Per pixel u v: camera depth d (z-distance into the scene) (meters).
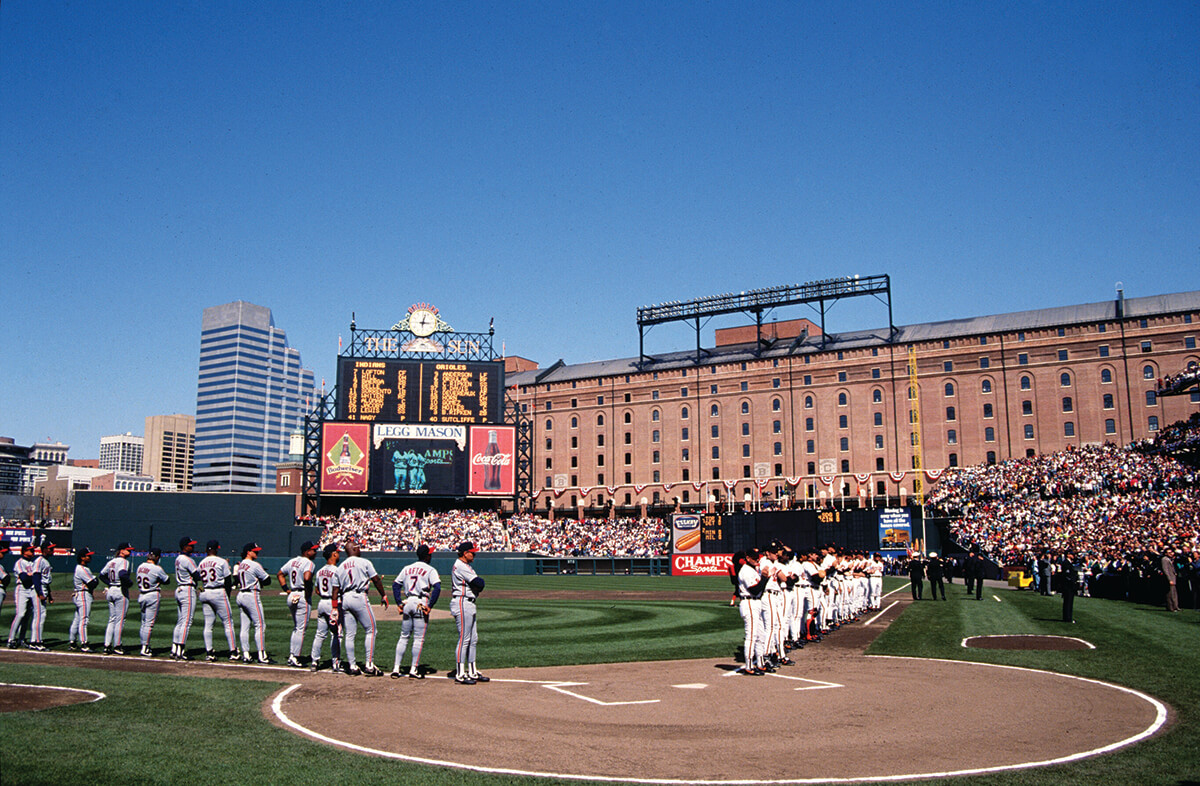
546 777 10.56
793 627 22.92
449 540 82.88
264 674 18.02
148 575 20.92
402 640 18.00
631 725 13.48
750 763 11.30
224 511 82.94
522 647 23.91
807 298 109.06
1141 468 70.88
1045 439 96.75
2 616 30.73
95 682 16.42
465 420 87.50
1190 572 34.66
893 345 105.44
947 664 20.02
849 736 12.81
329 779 10.32
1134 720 13.88
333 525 84.62
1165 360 92.25
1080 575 44.31
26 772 10.24
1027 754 11.80
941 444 101.88
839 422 107.62
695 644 24.58
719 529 73.69
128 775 10.26
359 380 86.50
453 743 12.23
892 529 69.44
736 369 114.25
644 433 119.38
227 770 10.59
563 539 84.75
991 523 70.19
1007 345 99.88
